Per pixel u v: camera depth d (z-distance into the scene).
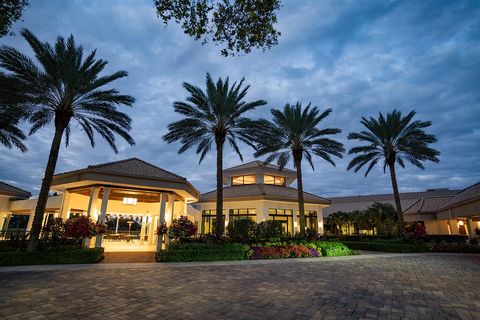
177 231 16.31
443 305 6.23
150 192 18.77
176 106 18.72
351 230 49.94
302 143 23.20
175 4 5.40
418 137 24.41
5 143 17.98
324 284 8.52
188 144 19.94
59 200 26.09
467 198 24.39
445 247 21.83
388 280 9.28
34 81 13.43
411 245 21.77
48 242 13.55
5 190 25.41
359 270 11.52
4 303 6.04
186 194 20.48
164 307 5.91
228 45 6.02
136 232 42.06
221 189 17.97
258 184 31.03
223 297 6.83
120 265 11.93
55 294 6.89
